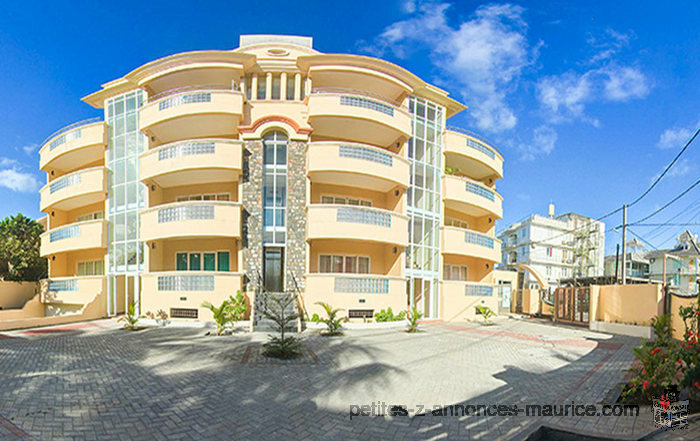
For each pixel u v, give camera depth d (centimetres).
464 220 2545
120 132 2197
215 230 1755
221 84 2100
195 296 1698
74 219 2478
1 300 2409
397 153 2169
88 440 489
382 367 934
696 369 557
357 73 2030
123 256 2067
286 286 1808
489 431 532
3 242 2511
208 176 1936
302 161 1911
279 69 2011
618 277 2209
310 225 1791
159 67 2027
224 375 824
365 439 508
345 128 2053
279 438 508
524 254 5009
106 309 2031
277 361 977
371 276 1769
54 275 2338
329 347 1200
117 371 843
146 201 1994
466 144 2347
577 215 5284
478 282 2328
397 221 1922
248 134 1900
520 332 1670
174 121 1952
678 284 4425
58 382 746
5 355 1016
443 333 1585
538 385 776
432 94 2281
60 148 2308
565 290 2109
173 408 613
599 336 1558
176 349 1117
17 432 505
